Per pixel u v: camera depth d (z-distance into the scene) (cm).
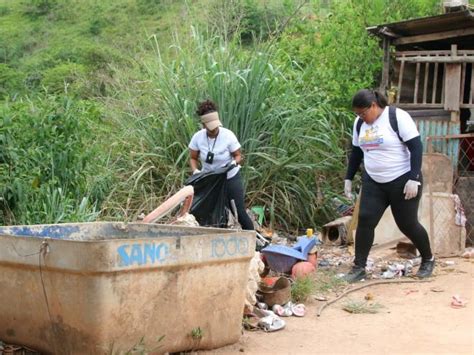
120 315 466
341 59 1235
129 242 464
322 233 1002
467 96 1112
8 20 2931
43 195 820
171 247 486
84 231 598
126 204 985
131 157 1034
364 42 1249
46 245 472
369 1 1280
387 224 943
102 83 1180
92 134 1016
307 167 1048
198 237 502
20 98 1050
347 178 825
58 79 1577
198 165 924
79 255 456
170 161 1028
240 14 1188
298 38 1323
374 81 1246
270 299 654
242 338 564
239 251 530
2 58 2469
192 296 505
